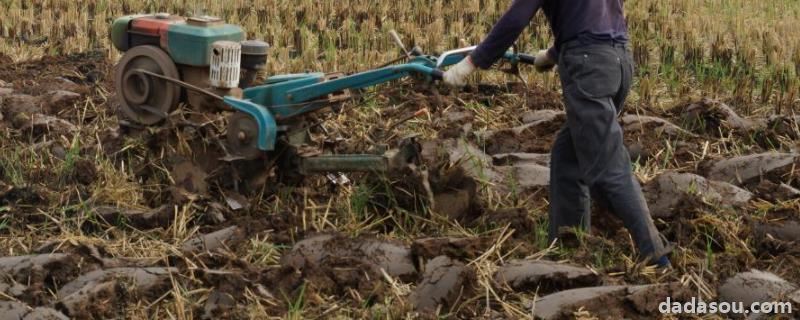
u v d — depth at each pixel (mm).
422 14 12508
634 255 5656
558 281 5238
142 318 5004
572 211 5758
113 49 10609
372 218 6184
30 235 5988
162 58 6312
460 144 6980
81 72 9742
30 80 9148
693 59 10703
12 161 6848
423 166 6051
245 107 5969
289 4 13023
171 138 6332
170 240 5953
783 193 6426
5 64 9805
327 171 6117
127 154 6812
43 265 5336
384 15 12594
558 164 5746
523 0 5285
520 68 9789
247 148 6051
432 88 5609
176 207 6066
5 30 11578
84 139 7418
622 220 5508
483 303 5152
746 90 9344
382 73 5699
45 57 10008
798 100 9344
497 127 8172
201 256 5488
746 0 14109
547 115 8203
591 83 5352
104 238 5992
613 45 5398
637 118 7879
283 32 11469
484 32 12133
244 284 5164
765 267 5633
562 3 5406
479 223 6051
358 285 5262
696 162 7242
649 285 5102
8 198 6297
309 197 6293
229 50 6055
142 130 6562
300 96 5957
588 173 5441
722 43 10781
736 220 6031
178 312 4980
